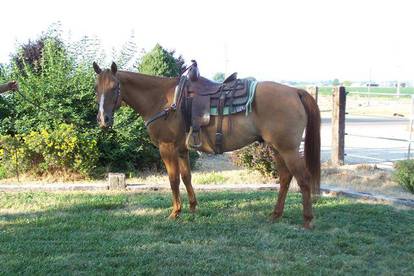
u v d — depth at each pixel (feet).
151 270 14.05
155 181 27.91
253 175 29.37
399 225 18.39
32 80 30.04
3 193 24.67
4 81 30.91
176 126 18.35
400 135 55.62
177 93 18.17
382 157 39.40
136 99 18.97
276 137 17.25
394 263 14.67
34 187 25.58
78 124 29.58
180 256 15.24
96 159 28.66
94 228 18.40
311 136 17.78
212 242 16.67
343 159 33.09
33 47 34.88
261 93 17.34
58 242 16.62
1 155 28.71
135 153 30.27
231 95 17.60
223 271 14.06
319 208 20.94
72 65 31.01
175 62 33.04
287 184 19.13
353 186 26.27
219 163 35.99
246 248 16.11
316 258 15.11
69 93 29.94
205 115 17.74
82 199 23.13
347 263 14.66
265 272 14.01
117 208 21.58
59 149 27.78
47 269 14.14
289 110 17.06
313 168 17.89
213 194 24.02
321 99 120.26
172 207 21.39
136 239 16.92
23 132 29.76
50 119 29.76
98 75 18.40
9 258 15.10
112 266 14.44
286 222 19.06
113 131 29.68
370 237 17.01
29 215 20.44
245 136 17.79
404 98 125.08
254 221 19.16
